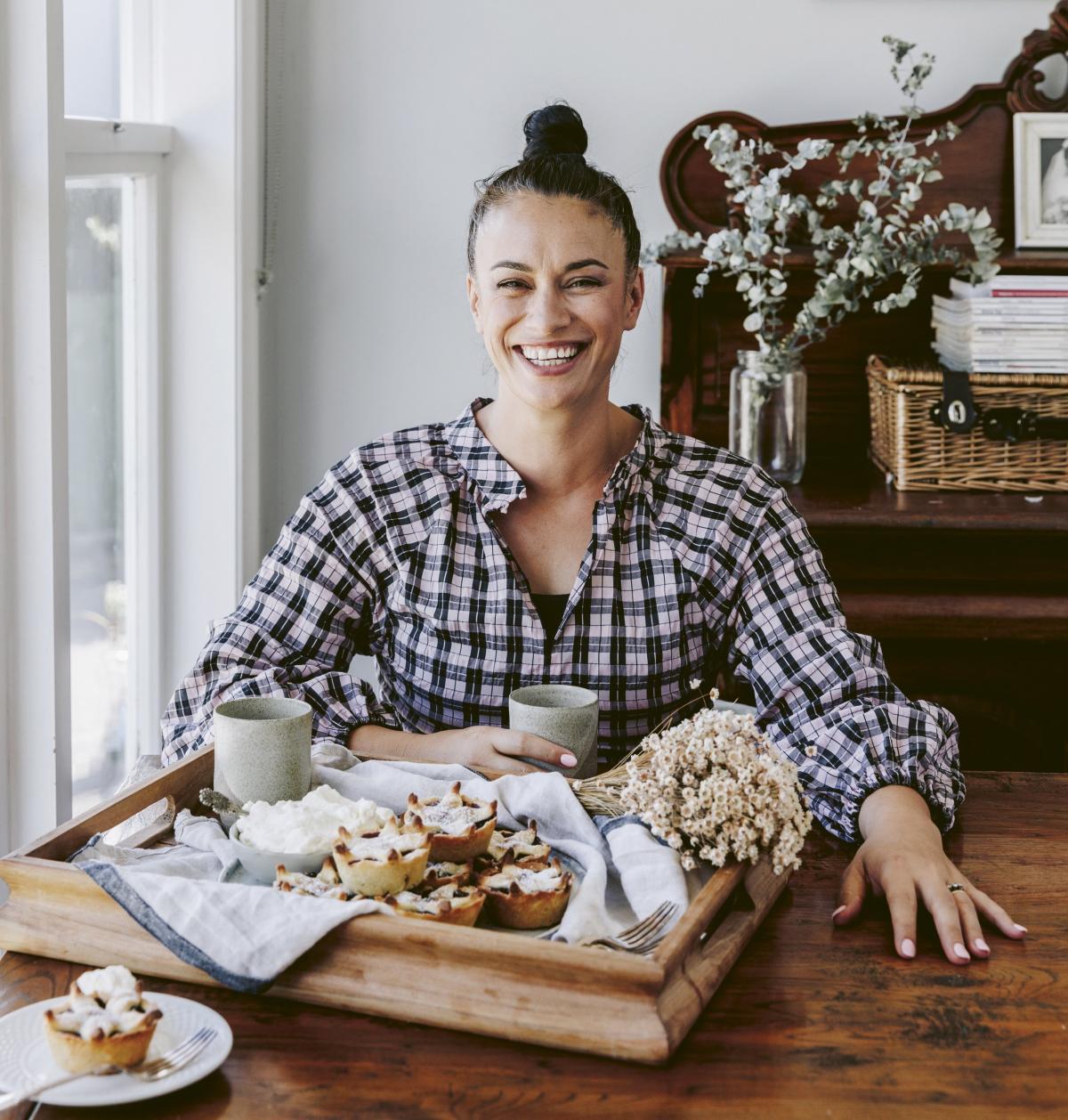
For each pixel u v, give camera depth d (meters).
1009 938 1.12
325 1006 0.99
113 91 2.35
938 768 1.36
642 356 2.87
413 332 2.89
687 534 1.55
